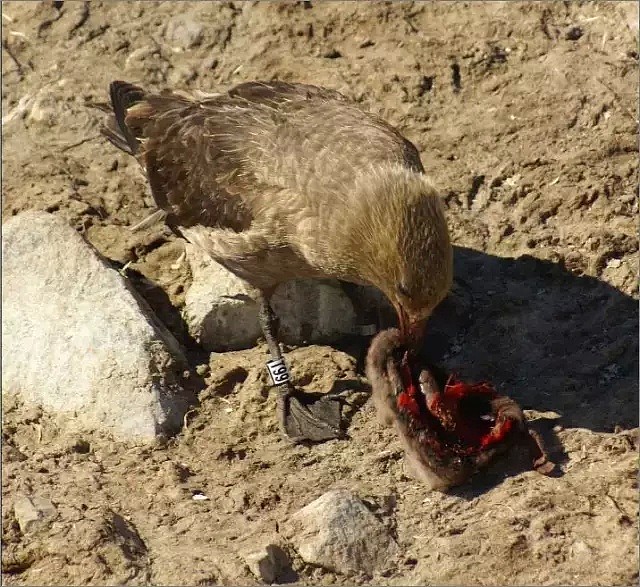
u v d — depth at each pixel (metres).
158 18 18.36
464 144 16.03
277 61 17.44
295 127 13.19
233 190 13.20
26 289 13.62
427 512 11.53
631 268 14.23
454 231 14.99
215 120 13.78
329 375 13.48
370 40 17.61
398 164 12.29
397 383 11.98
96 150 16.47
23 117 17.02
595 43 17.11
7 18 18.42
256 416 12.98
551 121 16.05
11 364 13.14
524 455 12.11
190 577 10.68
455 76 16.94
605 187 15.15
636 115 15.91
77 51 17.98
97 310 13.31
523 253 14.66
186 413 12.87
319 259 12.75
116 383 12.72
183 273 14.52
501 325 13.85
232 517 11.52
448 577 10.82
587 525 11.14
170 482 11.93
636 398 12.68
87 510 11.48
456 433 12.20
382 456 12.30
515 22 17.53
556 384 13.05
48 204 15.51
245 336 13.86
